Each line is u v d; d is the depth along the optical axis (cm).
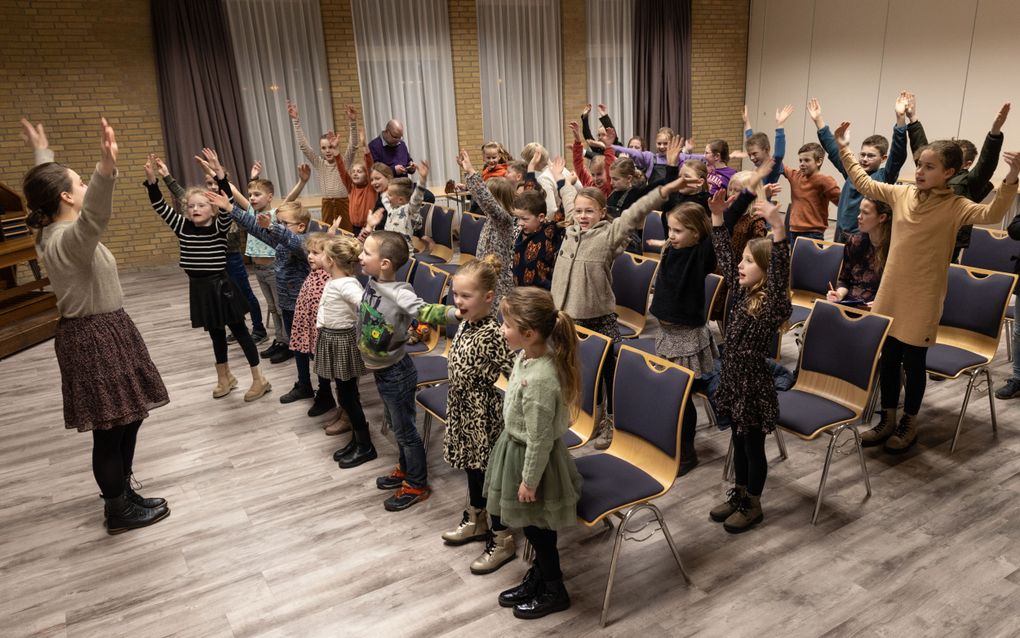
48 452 370
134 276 756
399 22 841
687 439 311
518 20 895
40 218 254
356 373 321
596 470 244
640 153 624
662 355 309
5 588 262
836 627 221
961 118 790
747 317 252
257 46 789
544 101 936
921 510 281
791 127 997
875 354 272
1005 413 360
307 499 314
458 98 891
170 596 254
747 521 272
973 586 237
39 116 723
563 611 235
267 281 477
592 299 322
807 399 287
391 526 291
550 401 205
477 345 234
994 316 322
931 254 292
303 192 852
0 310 552
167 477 337
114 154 233
